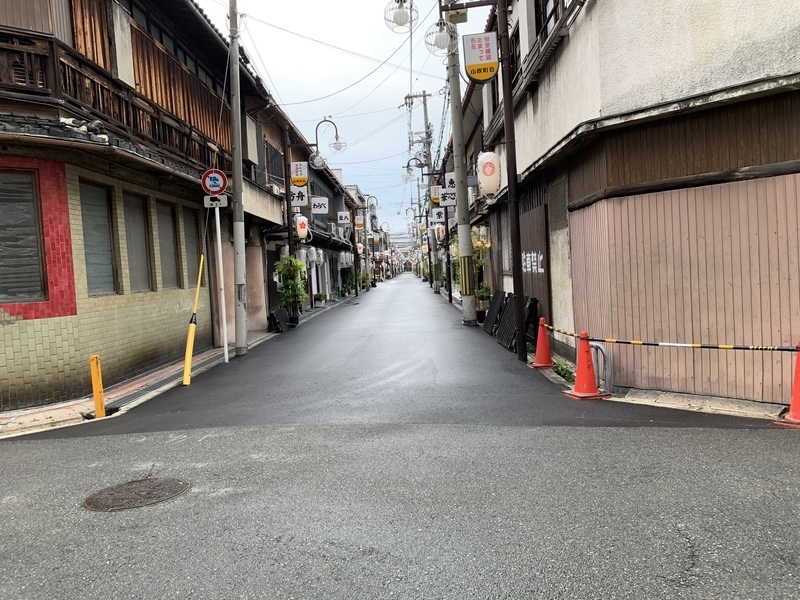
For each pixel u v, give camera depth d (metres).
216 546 3.62
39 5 7.79
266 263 20.25
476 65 10.30
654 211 7.03
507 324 12.34
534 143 11.18
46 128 7.40
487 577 3.13
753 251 6.33
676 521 3.68
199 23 12.51
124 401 8.40
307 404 7.63
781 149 6.07
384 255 99.94
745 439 5.24
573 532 3.60
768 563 3.15
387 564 3.32
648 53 6.82
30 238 8.02
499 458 5.05
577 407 6.79
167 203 11.98
